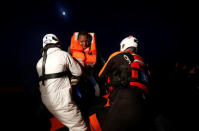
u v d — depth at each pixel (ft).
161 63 14.71
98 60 7.21
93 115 4.79
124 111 3.53
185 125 7.11
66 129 5.13
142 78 4.05
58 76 4.52
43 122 5.36
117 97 3.92
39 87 4.81
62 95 4.50
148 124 3.78
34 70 7.48
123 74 4.13
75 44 6.52
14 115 7.32
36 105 7.93
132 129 3.51
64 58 4.75
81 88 6.54
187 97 9.61
